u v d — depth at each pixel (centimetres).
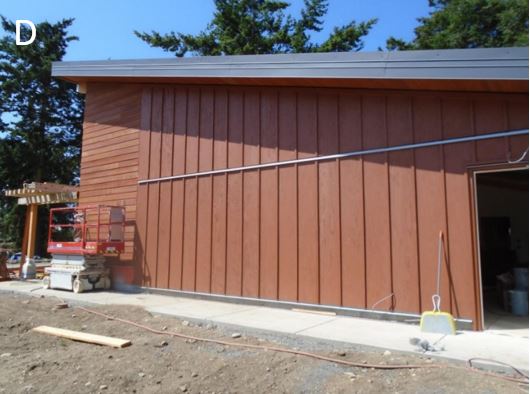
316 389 418
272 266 823
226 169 916
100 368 494
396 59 632
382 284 693
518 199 1205
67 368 498
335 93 771
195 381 450
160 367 494
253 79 817
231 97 929
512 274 830
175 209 998
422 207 668
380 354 511
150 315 768
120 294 1008
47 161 3219
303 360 499
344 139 755
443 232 646
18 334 666
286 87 839
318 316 722
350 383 426
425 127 675
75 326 705
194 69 898
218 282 899
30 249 1391
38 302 927
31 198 1398
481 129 626
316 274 764
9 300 959
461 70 580
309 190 788
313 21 2691
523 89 591
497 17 2612
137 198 1079
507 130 605
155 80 1024
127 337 629
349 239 733
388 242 693
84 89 1252
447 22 2841
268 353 529
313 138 792
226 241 898
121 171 1126
